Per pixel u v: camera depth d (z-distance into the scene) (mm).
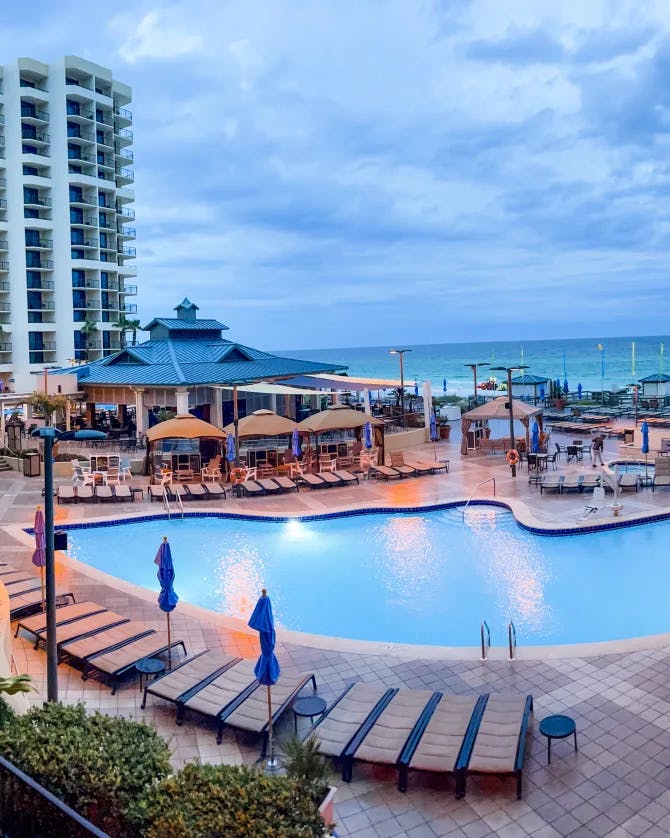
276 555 18875
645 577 16547
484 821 7438
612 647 11625
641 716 9438
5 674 9500
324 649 11852
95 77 78188
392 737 8398
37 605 13602
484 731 8445
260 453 29938
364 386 35531
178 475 26516
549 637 13531
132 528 21484
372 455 29438
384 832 7301
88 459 29000
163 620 13273
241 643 12227
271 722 8336
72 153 77375
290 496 24766
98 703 10188
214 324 45219
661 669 10797
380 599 15633
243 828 5629
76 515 21875
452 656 11516
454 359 187125
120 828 6039
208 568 17875
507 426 42375
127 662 10773
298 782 6469
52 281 76750
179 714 9555
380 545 19562
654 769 8242
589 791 7867
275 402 41156
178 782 6180
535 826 7340
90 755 6406
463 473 27703
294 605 15359
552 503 22422
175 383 33375
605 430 36125
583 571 17000
